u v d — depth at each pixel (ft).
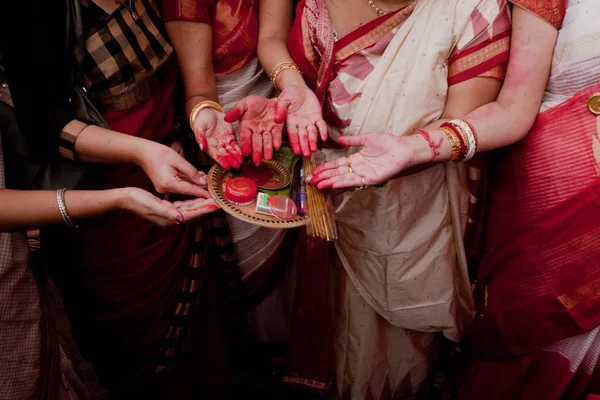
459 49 4.17
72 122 4.00
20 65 3.75
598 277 4.18
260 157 4.16
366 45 4.25
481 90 4.26
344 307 5.62
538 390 4.90
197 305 5.32
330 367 6.02
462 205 4.91
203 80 4.78
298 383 6.17
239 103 4.21
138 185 4.63
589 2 3.85
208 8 4.65
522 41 4.09
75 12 3.82
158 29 4.45
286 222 3.80
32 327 4.15
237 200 3.84
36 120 3.86
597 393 4.73
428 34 4.11
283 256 5.92
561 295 4.38
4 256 3.82
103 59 4.06
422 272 5.01
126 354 5.23
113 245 4.62
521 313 4.68
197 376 5.98
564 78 4.09
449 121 4.18
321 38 4.37
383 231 4.78
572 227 4.19
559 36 4.05
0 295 3.84
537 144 4.30
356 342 5.70
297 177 4.30
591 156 4.02
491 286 4.99
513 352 4.93
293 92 4.33
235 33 4.78
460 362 5.72
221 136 4.39
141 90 4.35
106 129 4.06
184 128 5.07
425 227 4.86
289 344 6.01
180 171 4.00
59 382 4.61
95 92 4.18
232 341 6.48
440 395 6.43
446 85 4.27
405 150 3.93
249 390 6.59
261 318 6.91
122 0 4.05
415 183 4.59
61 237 4.54
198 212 3.79
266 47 4.88
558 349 4.66
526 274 4.56
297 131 4.27
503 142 4.20
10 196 3.78
